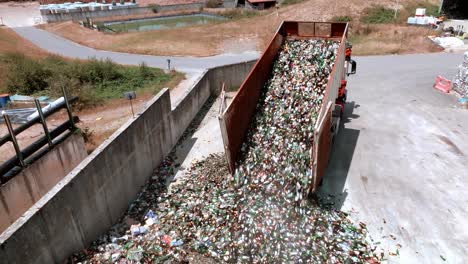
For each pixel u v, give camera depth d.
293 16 36.78
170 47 28.86
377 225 8.52
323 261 7.24
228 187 9.18
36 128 13.19
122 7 49.03
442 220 8.63
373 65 21.31
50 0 56.97
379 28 30.73
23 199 8.36
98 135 12.88
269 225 7.85
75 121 10.71
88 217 7.85
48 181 9.20
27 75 17.45
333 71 9.51
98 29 38.91
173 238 8.02
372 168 10.77
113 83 18.75
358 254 7.53
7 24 41.03
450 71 19.52
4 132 12.81
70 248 7.39
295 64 11.65
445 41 25.28
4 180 7.88
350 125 13.48
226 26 37.41
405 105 15.19
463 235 8.17
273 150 9.34
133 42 31.25
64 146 9.72
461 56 22.31
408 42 25.78
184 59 25.30
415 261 7.50
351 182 10.15
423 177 10.27
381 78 18.89
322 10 36.44
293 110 10.20
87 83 18.27
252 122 10.29
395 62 21.72
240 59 25.19
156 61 24.78
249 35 33.25
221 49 28.53
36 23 41.44
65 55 26.66
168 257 7.53
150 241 7.99
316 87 10.66
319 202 9.17
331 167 10.88
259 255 7.38
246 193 8.69
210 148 12.34
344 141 12.32
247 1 53.81
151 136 10.73
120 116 14.77
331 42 12.15
